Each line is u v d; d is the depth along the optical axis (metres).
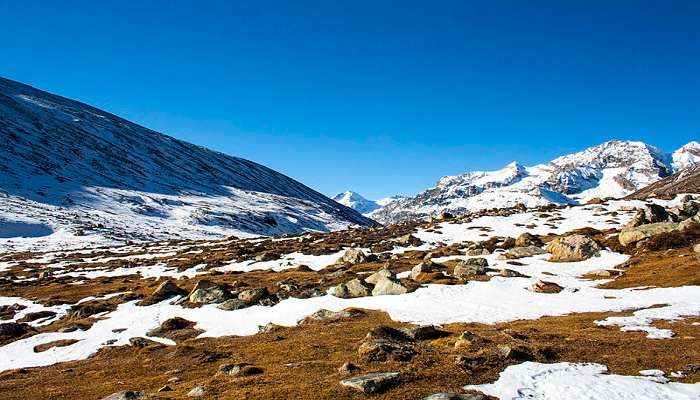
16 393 32.53
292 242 119.94
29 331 54.53
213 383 27.80
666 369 25.66
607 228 94.69
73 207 187.75
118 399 25.50
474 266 64.19
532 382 24.03
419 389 23.36
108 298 67.06
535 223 108.31
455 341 32.50
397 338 33.94
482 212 132.12
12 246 134.25
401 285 56.19
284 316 50.09
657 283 50.66
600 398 22.00
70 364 41.00
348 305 52.12
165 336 47.56
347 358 30.58
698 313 37.88
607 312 42.16
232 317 51.97
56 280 84.62
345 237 118.81
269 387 25.56
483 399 21.52
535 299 49.94
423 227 118.62
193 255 108.25
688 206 84.75
